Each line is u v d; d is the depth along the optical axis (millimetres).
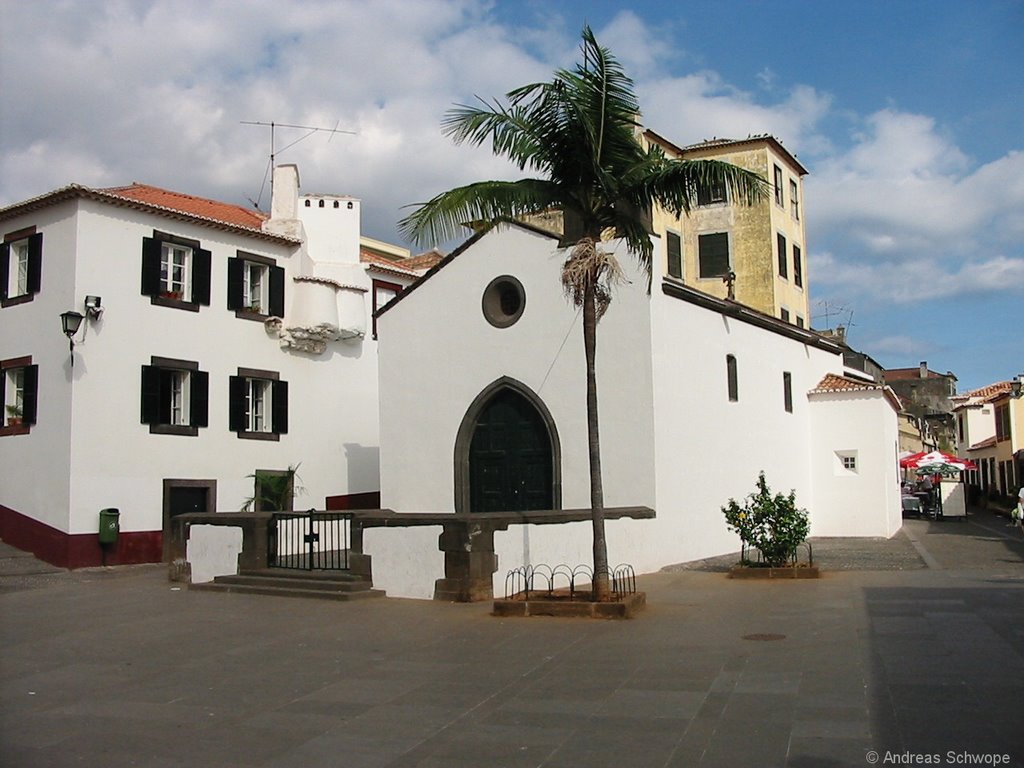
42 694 9047
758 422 24516
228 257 25906
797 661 9359
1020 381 44125
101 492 22484
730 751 6566
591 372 13445
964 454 57344
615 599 12953
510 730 7320
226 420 25438
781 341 26719
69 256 22578
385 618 13188
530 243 21406
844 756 6371
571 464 20312
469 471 21891
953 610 12219
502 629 11953
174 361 24250
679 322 20703
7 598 16859
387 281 30812
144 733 7578
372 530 15789
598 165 13156
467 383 22016
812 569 16516
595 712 7738
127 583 19156
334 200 29453
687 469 20469
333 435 28516
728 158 38781
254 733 7496
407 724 7609
